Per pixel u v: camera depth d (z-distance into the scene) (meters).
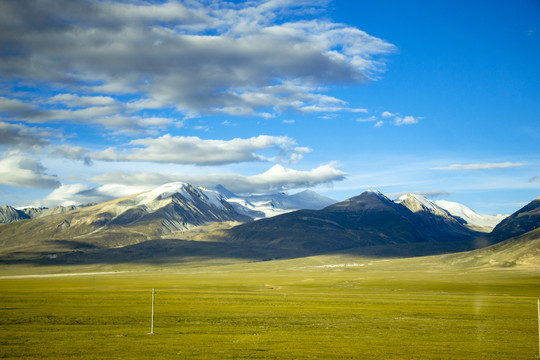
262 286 183.12
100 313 83.62
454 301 114.38
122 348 51.47
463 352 51.78
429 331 67.31
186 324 71.31
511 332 66.88
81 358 46.53
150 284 195.88
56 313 82.81
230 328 67.62
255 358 47.28
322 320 78.38
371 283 199.00
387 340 58.94
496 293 147.62
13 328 64.94
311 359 47.31
